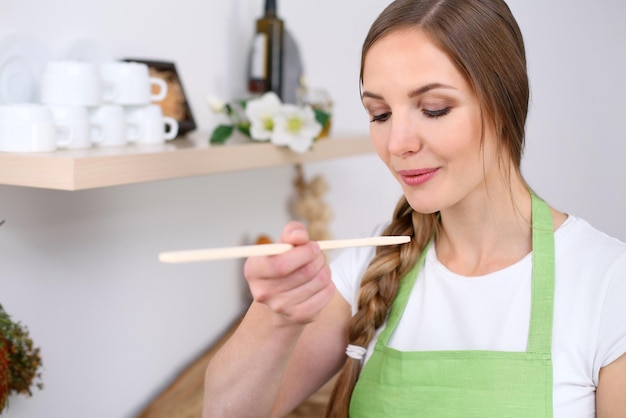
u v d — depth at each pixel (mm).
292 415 1796
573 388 1059
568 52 2551
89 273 1688
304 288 858
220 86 2020
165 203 1885
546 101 2541
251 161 1668
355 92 2602
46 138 1298
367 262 1298
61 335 1633
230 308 2170
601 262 1087
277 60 1998
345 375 1246
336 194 2529
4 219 1474
